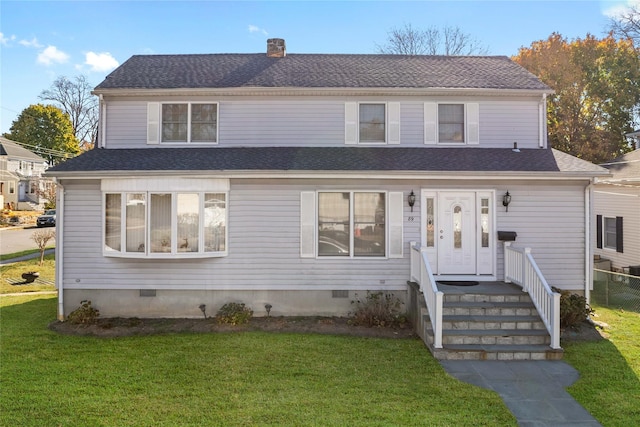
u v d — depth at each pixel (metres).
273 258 10.61
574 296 9.88
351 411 5.67
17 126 54.25
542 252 10.75
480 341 8.29
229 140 11.96
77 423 5.30
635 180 15.55
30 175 50.56
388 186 10.70
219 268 10.57
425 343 8.60
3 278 16.38
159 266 10.55
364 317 9.78
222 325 9.72
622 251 16.48
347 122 11.95
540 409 5.88
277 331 9.41
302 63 14.06
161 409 5.68
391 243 10.66
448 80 12.48
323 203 10.73
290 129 11.95
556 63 32.06
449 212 10.88
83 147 56.16
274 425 5.26
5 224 36.06
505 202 10.66
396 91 11.78
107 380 6.67
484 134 12.05
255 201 10.58
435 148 11.92
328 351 8.10
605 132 31.06
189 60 14.45
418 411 5.70
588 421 5.56
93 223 10.54
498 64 14.18
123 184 10.25
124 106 11.98
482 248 10.84
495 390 6.51
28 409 5.66
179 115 12.10
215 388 6.38
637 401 6.14
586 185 10.72
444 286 10.12
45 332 9.36
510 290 9.66
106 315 10.55
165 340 8.76
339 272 10.64
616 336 9.16
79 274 10.53
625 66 31.14
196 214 10.31
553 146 31.89
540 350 7.89
